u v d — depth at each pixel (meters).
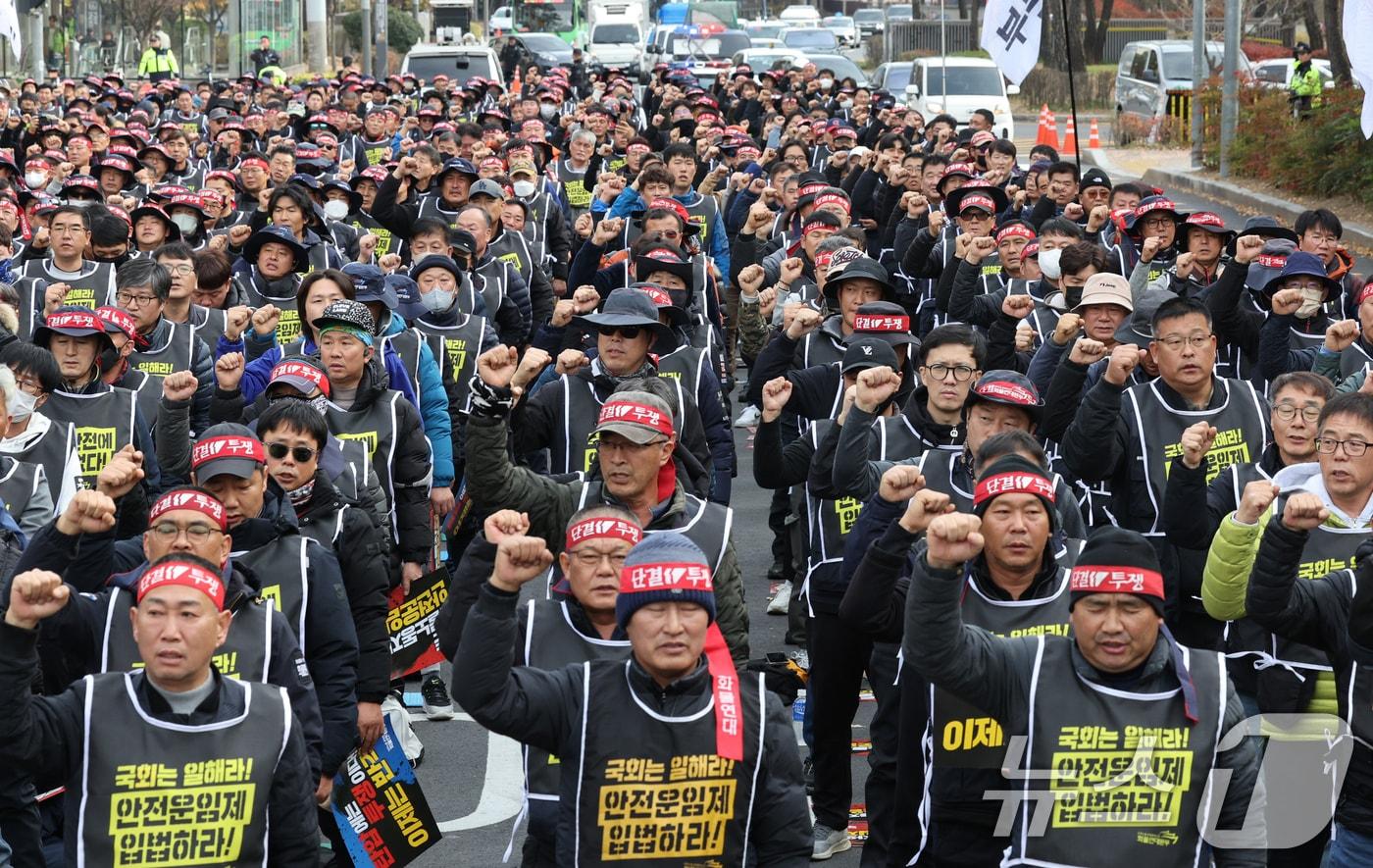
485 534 5.27
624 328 8.77
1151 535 8.05
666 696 5.06
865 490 7.27
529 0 65.75
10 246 13.92
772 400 7.79
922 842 6.06
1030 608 6.11
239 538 6.51
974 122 25.06
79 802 5.07
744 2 96.38
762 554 12.93
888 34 64.44
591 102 27.45
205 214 15.36
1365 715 5.87
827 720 7.85
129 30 63.06
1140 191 15.91
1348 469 6.66
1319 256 11.91
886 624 5.95
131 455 5.97
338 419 8.69
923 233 15.02
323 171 19.77
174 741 5.11
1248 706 7.26
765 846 5.12
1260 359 10.66
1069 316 8.88
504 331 13.74
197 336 10.75
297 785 5.26
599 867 5.02
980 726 5.76
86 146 20.08
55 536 5.64
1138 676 5.21
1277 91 35.25
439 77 32.62
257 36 59.19
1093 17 60.94
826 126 24.12
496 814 8.33
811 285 12.58
